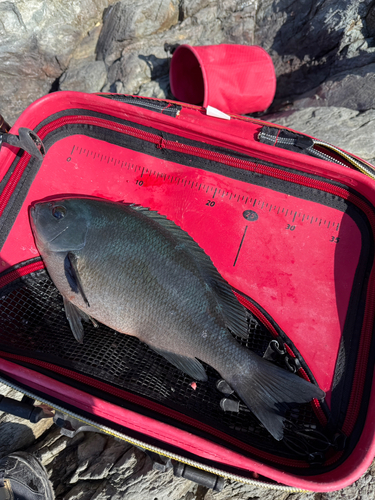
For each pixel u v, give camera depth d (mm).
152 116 448
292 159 440
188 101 746
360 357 423
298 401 388
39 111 450
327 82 685
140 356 445
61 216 413
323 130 625
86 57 853
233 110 683
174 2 802
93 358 427
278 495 454
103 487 459
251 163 468
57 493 469
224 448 362
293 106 719
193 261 406
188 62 721
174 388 432
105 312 412
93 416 390
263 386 396
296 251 466
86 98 453
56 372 402
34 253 456
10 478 437
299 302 453
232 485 465
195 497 463
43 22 792
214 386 439
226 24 786
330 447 396
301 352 440
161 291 393
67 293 428
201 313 395
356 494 437
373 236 453
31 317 453
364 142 596
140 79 797
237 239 473
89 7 815
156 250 396
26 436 510
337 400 421
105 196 486
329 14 681
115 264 398
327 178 452
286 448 403
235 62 634
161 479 459
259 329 458
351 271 454
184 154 485
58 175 480
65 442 504
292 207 476
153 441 389
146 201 486
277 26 747
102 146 494
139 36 803
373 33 669
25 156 455
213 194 484
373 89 633
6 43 787
